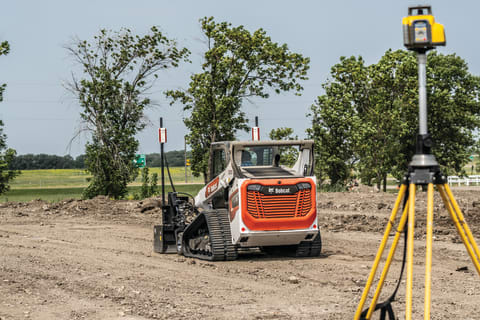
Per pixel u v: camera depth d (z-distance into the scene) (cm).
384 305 523
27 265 1156
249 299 852
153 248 1401
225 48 3303
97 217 2273
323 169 3853
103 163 3456
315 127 3812
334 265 1135
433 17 496
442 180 493
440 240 1448
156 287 943
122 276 1041
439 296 856
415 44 489
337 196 2817
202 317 745
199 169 3438
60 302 840
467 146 4484
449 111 4169
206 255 1238
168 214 1352
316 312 767
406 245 519
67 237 1664
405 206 505
